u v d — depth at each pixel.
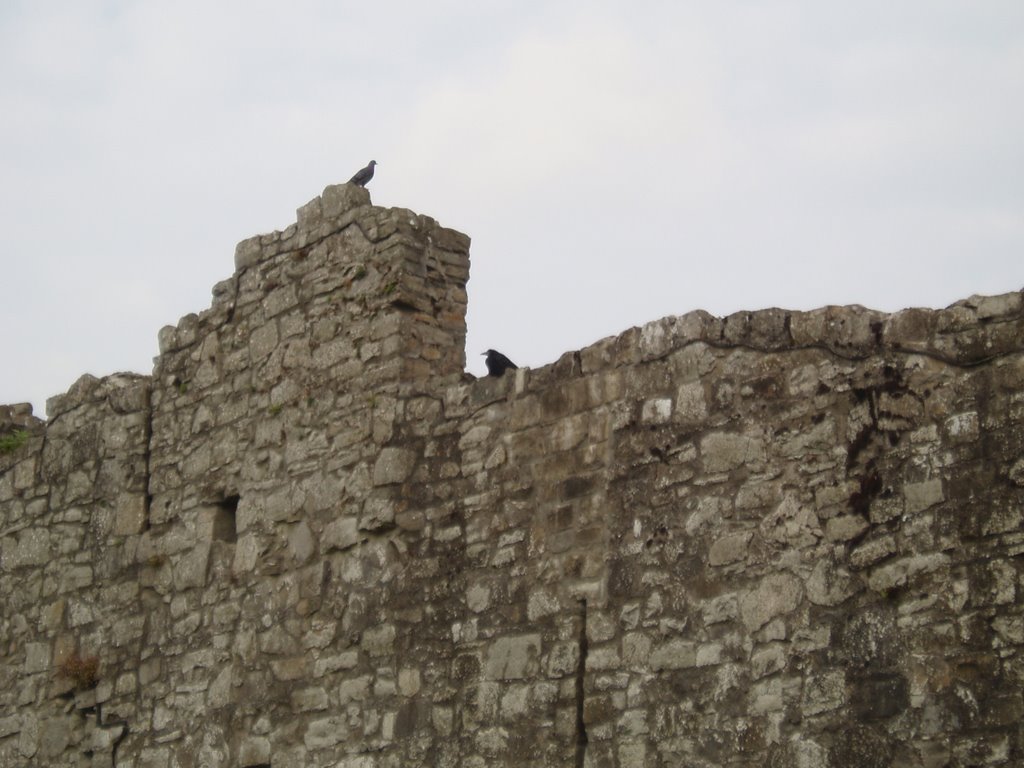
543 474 17.56
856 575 14.81
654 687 16.02
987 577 14.03
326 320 20.33
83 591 22.91
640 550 16.45
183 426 22.14
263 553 20.38
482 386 18.47
